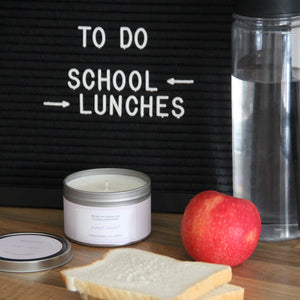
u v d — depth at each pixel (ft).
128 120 3.23
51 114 3.26
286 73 2.90
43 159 3.30
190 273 2.52
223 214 2.65
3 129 3.29
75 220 2.89
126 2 3.13
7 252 2.77
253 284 2.62
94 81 3.21
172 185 3.26
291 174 2.97
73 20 3.17
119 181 3.05
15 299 2.52
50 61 3.21
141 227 2.92
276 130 2.94
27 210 3.30
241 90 2.94
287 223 2.99
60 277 2.67
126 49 3.17
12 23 3.19
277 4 2.77
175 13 3.11
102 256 2.71
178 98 3.18
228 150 3.21
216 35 3.11
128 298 2.37
